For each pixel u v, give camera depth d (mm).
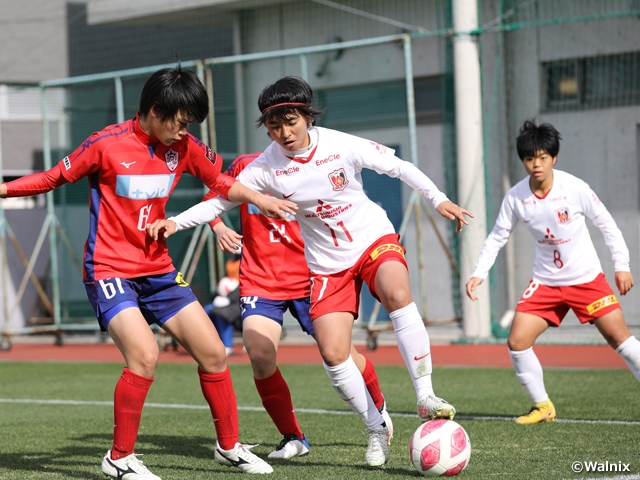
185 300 14008
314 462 15031
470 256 39625
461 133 39531
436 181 46750
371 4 47562
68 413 23453
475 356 35125
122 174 13359
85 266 13734
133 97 57094
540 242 18922
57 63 62375
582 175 43438
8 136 61844
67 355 44219
